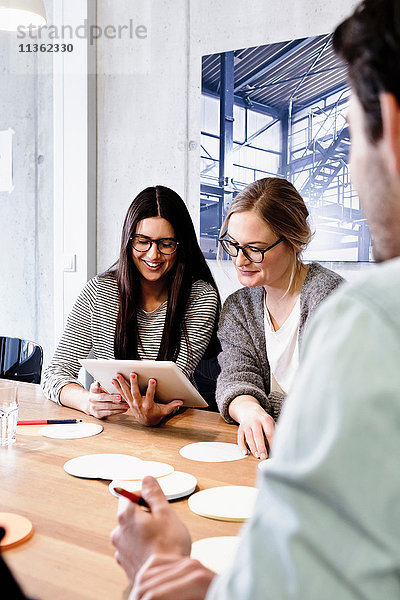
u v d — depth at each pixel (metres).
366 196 0.53
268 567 0.44
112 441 1.49
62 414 1.75
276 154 2.90
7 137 3.78
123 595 0.78
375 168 0.51
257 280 1.76
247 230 1.72
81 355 2.13
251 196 1.74
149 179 3.31
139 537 0.67
